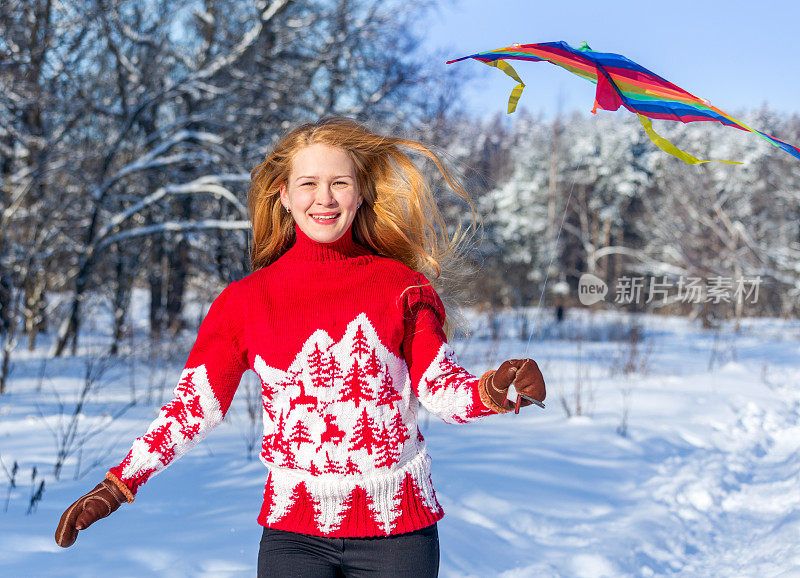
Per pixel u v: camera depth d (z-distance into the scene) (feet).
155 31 56.90
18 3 43.16
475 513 14.60
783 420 28.43
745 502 17.53
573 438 22.61
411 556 6.51
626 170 152.05
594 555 12.86
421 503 6.67
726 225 94.22
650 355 48.67
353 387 6.52
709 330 80.48
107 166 51.19
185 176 54.60
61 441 20.95
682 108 6.77
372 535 6.48
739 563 13.29
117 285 55.88
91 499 6.36
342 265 6.84
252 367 6.87
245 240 50.55
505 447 20.63
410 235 7.68
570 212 157.79
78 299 48.26
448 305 7.96
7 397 29.66
